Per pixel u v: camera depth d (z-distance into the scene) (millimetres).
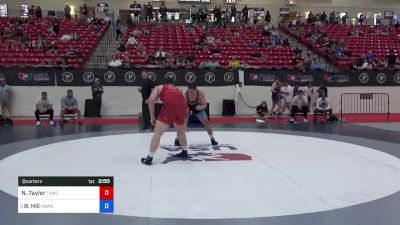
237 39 25688
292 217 4809
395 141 11031
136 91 18469
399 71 20031
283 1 37312
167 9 34094
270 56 22484
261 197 5602
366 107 19797
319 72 19312
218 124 15227
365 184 6344
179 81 18438
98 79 17734
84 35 25203
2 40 23078
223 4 36312
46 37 24219
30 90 17922
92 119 16812
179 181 6434
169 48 23047
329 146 10023
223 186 6152
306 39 27094
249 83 19078
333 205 5270
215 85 18844
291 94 18641
